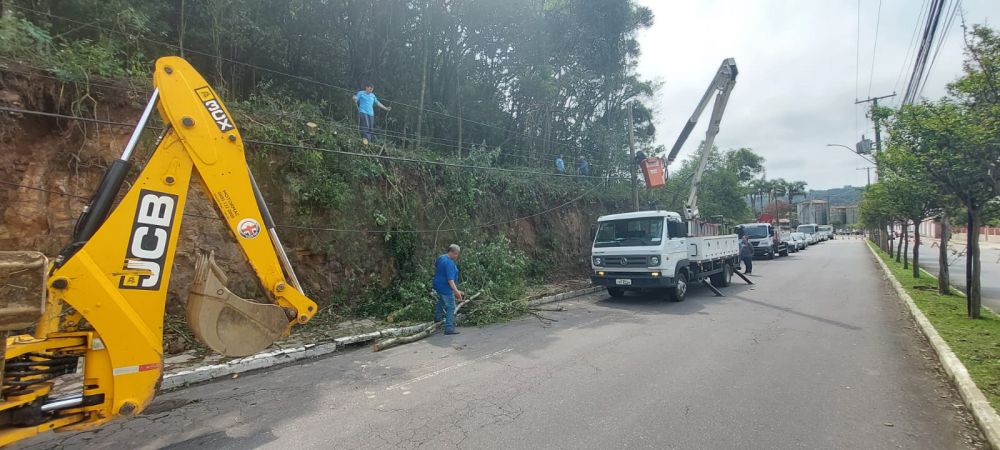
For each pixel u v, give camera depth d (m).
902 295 11.70
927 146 7.98
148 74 8.55
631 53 22.64
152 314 3.67
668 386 5.30
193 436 4.24
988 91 7.22
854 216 112.94
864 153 14.11
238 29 11.06
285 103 10.90
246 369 6.45
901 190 12.49
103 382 3.49
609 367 6.12
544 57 18.84
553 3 18.41
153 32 9.87
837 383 5.35
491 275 11.63
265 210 4.42
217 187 4.06
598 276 12.61
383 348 7.59
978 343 6.64
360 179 10.69
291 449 3.93
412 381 5.79
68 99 7.25
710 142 15.75
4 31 6.79
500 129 19.27
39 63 7.14
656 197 24.66
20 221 6.66
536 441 3.96
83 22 8.85
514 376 5.85
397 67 15.61
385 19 14.18
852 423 4.26
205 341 3.95
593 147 23.48
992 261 24.12
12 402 3.19
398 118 15.29
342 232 10.05
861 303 11.09
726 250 15.26
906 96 13.38
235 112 9.07
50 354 3.47
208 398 5.29
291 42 12.87
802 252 35.78
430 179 12.52
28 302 2.95
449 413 4.65
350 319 9.55
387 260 11.00
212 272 4.07
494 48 18.30
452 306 8.65
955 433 4.05
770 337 7.70
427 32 15.24
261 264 4.25
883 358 6.39
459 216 13.06
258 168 8.95
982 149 7.13
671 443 3.88
